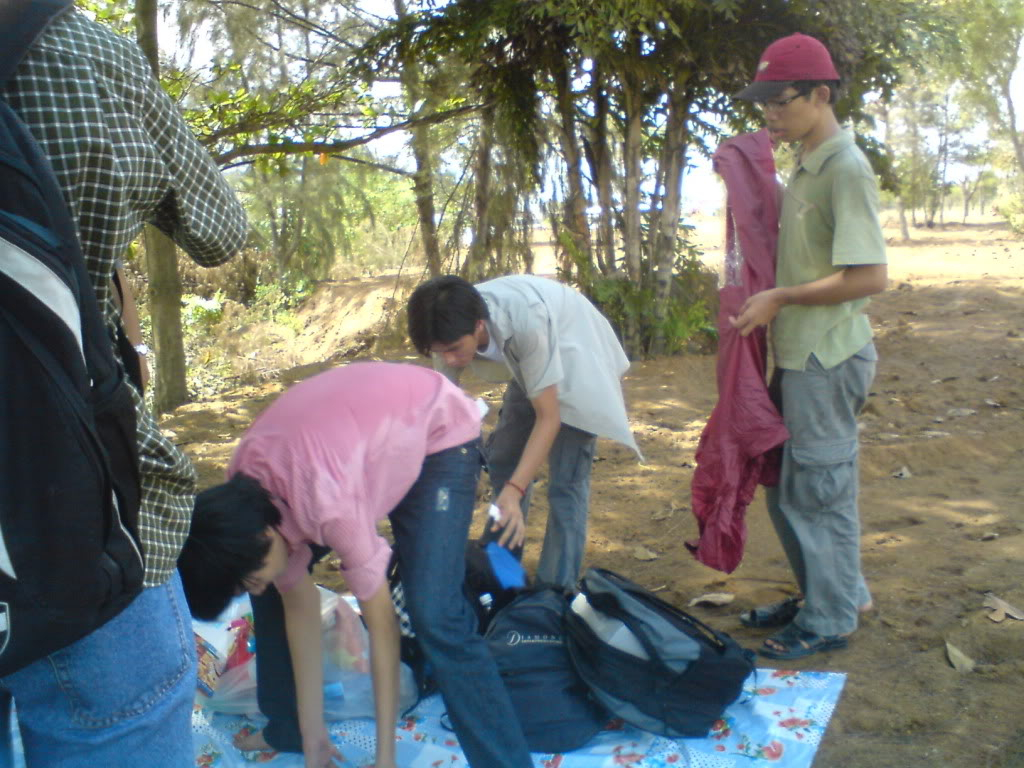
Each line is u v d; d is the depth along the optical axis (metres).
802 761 3.03
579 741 3.19
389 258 19.20
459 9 9.11
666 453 6.58
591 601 3.29
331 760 3.03
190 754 2.12
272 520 2.54
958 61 9.63
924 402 7.38
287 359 16.12
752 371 3.58
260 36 10.66
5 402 1.64
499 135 9.77
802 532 3.61
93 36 1.92
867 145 9.66
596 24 8.09
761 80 3.45
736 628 3.99
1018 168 32.75
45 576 1.67
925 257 21.77
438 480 2.92
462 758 3.16
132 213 1.99
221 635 3.69
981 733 3.08
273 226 14.84
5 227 1.62
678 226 10.32
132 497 1.85
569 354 3.62
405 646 3.42
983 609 3.82
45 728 1.94
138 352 2.34
